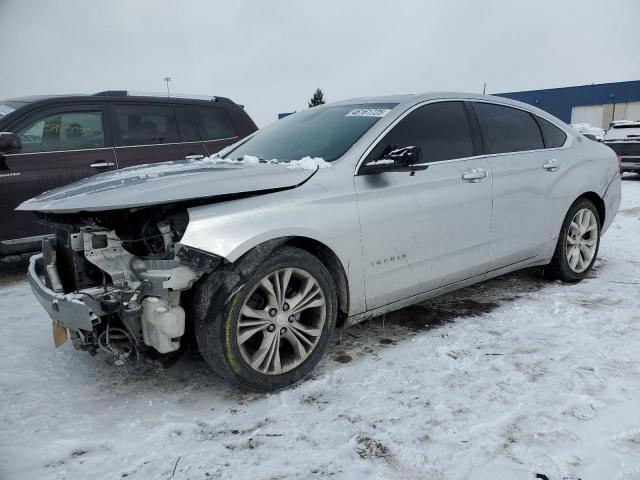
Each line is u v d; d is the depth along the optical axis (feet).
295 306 9.42
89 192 8.86
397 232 10.71
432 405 8.64
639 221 24.17
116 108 19.69
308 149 11.17
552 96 143.95
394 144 11.09
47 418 8.67
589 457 7.23
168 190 8.48
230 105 22.86
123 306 8.43
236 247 8.54
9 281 17.74
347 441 7.78
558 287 14.66
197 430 8.22
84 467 7.40
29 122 17.88
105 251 8.96
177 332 8.48
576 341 10.92
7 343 11.92
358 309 10.48
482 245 12.43
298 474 7.11
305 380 9.68
